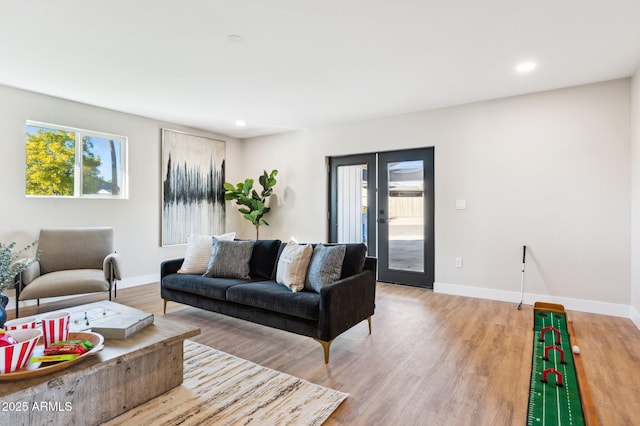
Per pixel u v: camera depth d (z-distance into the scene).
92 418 1.62
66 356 1.52
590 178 3.45
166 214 4.96
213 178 5.69
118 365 1.72
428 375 2.17
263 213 5.76
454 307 3.63
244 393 1.95
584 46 2.63
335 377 2.15
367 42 2.58
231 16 2.22
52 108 3.81
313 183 5.41
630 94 3.25
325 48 2.68
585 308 3.47
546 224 3.66
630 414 1.77
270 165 5.88
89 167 4.21
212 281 3.07
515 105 3.80
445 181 4.24
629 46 2.62
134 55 2.79
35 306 3.64
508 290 3.87
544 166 3.66
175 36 2.48
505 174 3.87
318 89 3.60
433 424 1.68
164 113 4.52
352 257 2.85
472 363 2.33
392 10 2.16
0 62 2.90
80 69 3.06
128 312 2.21
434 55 2.80
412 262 4.61
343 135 5.08
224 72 3.15
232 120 4.89
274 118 4.77
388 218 4.80
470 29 2.38
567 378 2.11
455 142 4.17
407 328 3.01
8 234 3.52
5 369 1.39
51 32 2.41
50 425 1.48
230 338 2.80
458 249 4.16
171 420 1.70
